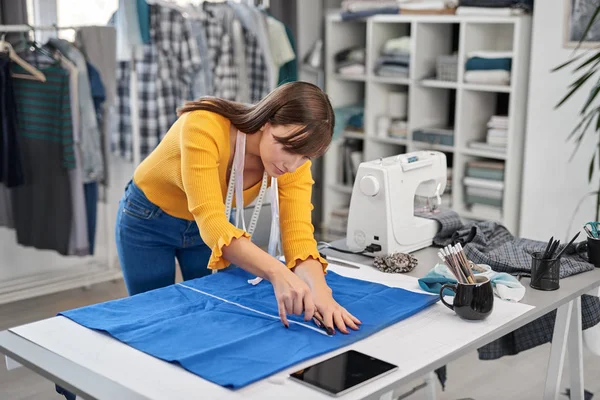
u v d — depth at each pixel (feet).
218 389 4.70
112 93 13.15
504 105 15.01
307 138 5.73
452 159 15.85
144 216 7.11
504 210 14.05
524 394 9.91
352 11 15.84
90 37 12.73
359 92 17.46
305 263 6.34
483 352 8.21
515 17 13.20
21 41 12.42
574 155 13.03
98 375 4.88
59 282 13.85
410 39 15.24
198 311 6.02
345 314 5.73
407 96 16.16
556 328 7.64
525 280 6.96
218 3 14.87
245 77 15.24
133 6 13.07
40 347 5.33
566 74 12.82
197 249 7.75
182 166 6.04
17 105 12.21
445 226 8.17
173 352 5.19
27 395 9.78
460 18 13.97
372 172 7.57
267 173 6.61
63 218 12.82
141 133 14.03
